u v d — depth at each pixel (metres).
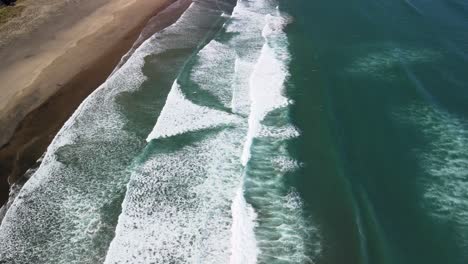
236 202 16.16
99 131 20.19
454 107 20.62
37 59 25.95
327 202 16.27
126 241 14.77
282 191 16.75
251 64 25.05
